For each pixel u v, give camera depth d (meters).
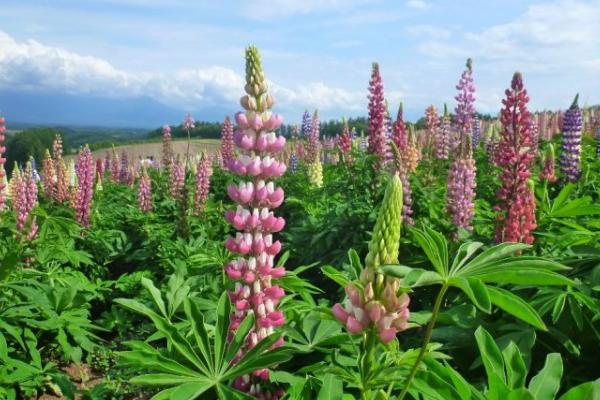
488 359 0.54
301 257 1.83
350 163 2.12
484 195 2.21
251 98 0.71
